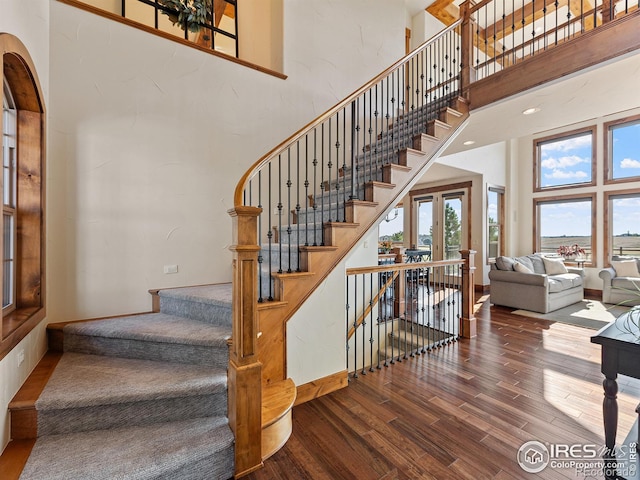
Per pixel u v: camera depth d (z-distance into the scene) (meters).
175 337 2.02
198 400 1.77
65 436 1.57
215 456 1.54
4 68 1.83
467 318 3.72
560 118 3.60
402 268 3.15
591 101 3.15
